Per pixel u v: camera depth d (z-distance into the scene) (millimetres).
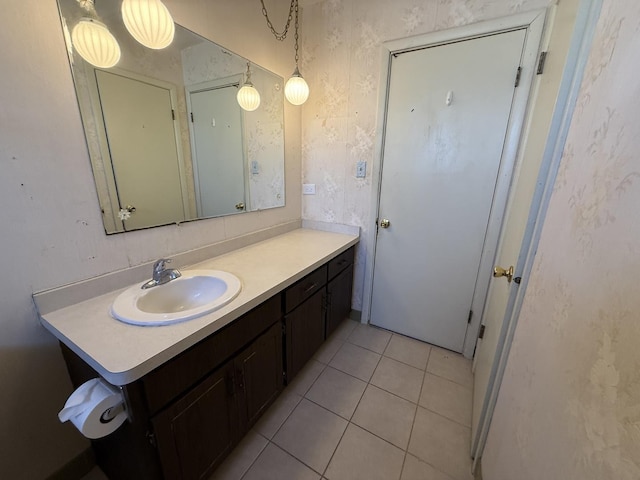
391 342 2039
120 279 1126
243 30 1526
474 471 1146
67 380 1033
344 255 1913
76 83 932
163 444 835
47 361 970
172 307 1183
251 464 1196
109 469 1076
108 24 992
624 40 477
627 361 362
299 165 2178
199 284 1260
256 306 1132
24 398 934
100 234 1056
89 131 984
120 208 1110
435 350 1960
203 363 931
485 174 1608
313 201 2232
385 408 1482
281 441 1297
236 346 1062
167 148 1260
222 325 945
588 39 662
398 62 1698
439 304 1933
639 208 369
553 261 656
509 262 1162
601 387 410
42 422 988
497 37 1429
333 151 2053
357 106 1884
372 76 1788
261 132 1768
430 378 1698
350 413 1449
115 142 1067
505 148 1523
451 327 1924
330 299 1807
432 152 1724
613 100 487
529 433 656
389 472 1174
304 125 2115
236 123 1587
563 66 806
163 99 1217
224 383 1031
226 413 1070
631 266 371
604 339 416
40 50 839
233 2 1446
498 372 999
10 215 833
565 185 655
